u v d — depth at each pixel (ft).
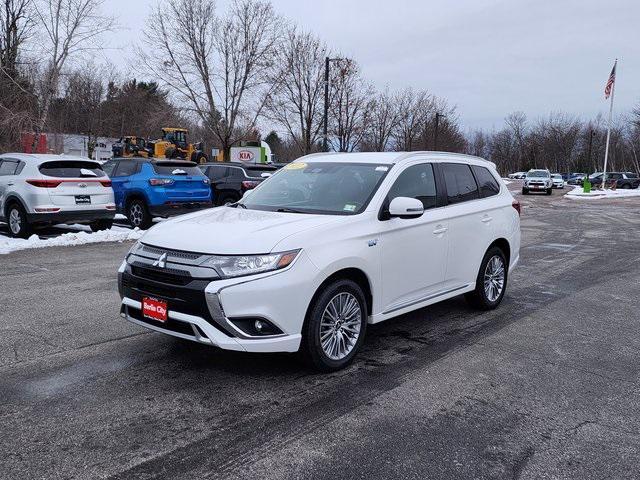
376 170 17.35
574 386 14.35
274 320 13.16
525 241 44.37
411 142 145.38
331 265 14.11
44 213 35.78
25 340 16.89
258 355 15.93
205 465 10.27
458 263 19.33
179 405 12.70
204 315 12.97
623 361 16.30
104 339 17.07
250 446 10.97
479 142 346.95
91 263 29.45
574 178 252.42
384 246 15.92
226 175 55.21
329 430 11.68
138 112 177.17
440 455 10.82
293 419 12.13
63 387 13.56
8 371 14.49
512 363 15.93
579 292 25.46
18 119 68.59
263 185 19.15
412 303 17.42
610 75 138.62
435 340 17.89
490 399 13.44
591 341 18.12
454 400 13.33
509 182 230.27
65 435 11.25
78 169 38.17
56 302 21.30
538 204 96.63
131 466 10.18
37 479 9.73
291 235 13.80
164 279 13.66
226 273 12.94
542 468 10.45
